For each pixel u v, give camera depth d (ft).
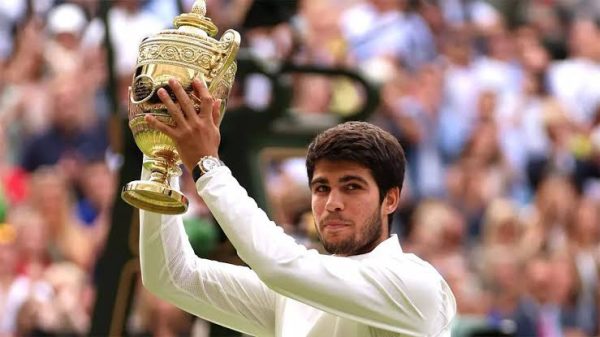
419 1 81.30
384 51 78.43
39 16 74.38
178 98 22.36
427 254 70.64
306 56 71.87
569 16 86.79
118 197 41.93
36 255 61.67
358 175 23.36
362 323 23.44
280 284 22.40
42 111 71.31
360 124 23.88
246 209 22.44
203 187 22.53
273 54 56.39
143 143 23.26
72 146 70.79
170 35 22.93
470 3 83.71
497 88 79.97
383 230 23.89
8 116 71.31
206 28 23.62
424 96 77.25
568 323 70.08
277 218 43.11
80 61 72.54
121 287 41.98
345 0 79.10
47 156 70.44
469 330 46.19
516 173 78.07
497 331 46.29
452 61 80.38
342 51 75.46
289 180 57.72
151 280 24.44
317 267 22.50
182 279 24.53
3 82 72.90
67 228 63.87
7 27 74.38
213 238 41.60
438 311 23.58
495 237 73.46
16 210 64.95
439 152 76.33
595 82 83.87
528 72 82.79
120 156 42.19
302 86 68.33
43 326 58.44
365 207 23.40
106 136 70.79
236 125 42.57
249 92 57.21
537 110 80.89
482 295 68.90
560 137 80.23
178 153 22.79
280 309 24.58
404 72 78.02
